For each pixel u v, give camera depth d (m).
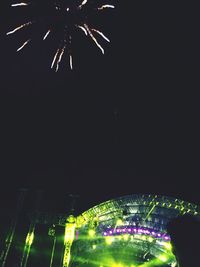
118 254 34.97
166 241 29.70
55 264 25.98
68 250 25.03
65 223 26.86
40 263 26.16
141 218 29.08
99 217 28.03
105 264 34.56
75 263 31.67
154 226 29.50
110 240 31.19
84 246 30.77
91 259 34.22
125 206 27.75
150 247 33.12
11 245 26.16
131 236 30.97
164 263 34.25
